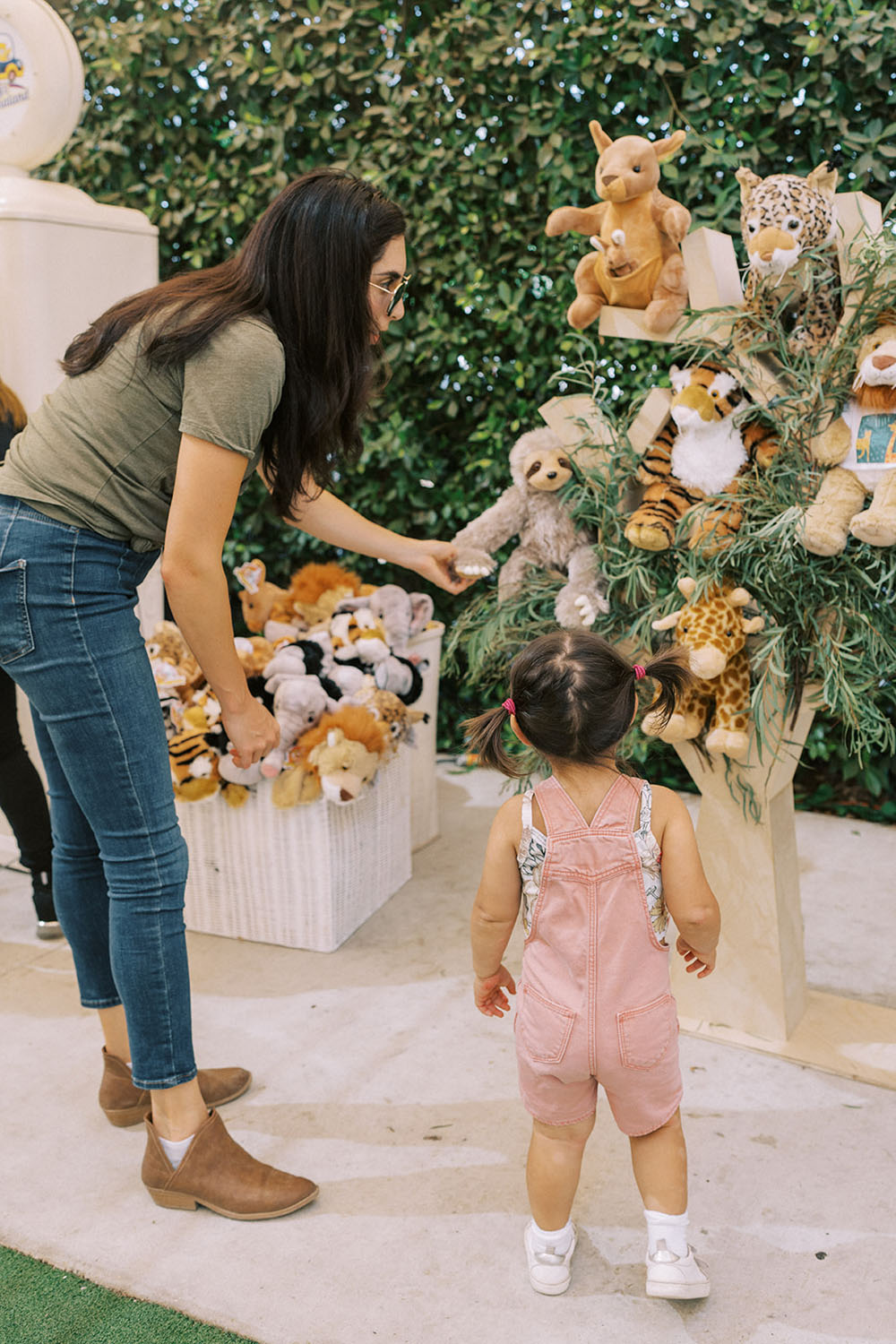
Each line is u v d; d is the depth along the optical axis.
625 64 3.14
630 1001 1.48
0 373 2.76
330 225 1.51
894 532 1.72
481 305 3.41
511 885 1.54
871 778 3.30
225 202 3.65
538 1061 1.51
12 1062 2.20
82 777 1.63
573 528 2.27
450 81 3.28
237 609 4.04
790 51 3.04
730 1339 1.50
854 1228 1.70
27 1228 1.74
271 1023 2.30
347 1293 1.59
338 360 1.58
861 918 2.73
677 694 1.67
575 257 3.31
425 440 3.70
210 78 3.52
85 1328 1.53
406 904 2.86
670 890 1.50
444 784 3.76
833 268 1.90
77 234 2.78
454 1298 1.58
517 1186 1.81
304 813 2.50
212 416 1.47
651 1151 1.56
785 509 1.86
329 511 2.14
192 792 2.49
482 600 2.45
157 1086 1.72
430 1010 2.34
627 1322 1.53
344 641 2.70
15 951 2.67
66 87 2.68
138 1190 1.83
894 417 1.75
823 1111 1.98
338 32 3.41
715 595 1.96
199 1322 1.54
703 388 1.92
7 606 1.56
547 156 3.22
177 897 1.70
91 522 1.57
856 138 2.99
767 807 2.04
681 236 1.96
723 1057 2.14
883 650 1.88
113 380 1.54
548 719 1.46
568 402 2.19
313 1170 1.85
